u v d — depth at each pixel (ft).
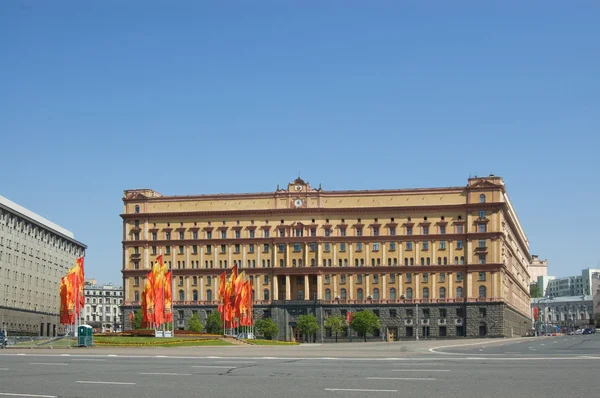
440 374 138.92
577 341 476.13
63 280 385.29
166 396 107.14
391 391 112.16
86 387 118.11
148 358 195.83
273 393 110.01
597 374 138.21
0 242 617.62
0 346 299.58
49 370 150.71
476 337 653.30
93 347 294.87
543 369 150.30
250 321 535.60
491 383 122.62
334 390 113.29
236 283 512.63
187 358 195.52
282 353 233.96
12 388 116.88
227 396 106.93
